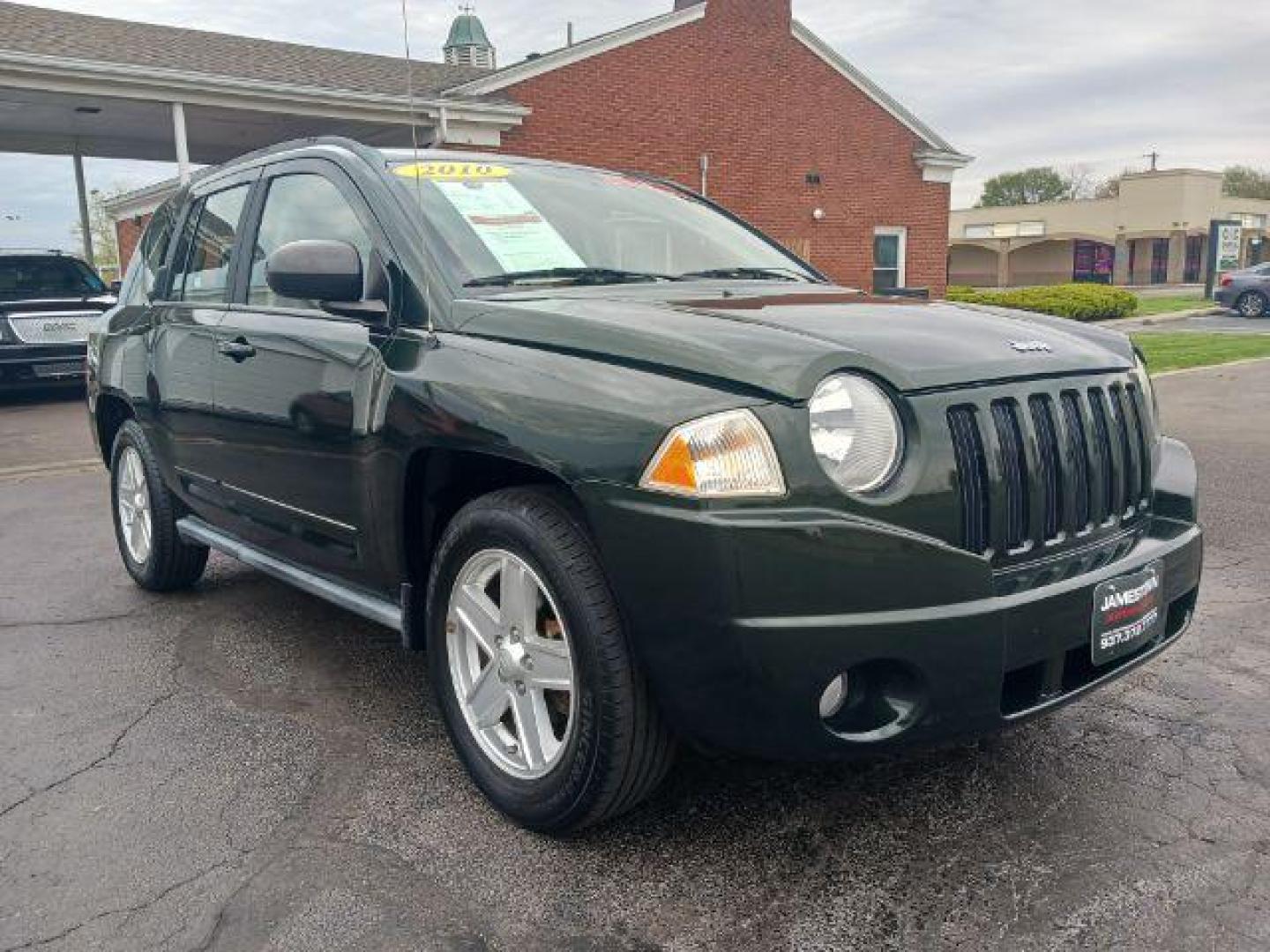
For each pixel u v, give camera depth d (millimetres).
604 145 16922
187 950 2182
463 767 2906
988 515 2387
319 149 3557
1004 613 2262
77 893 2393
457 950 2176
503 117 15562
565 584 2385
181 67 13641
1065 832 2602
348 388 3016
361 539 3088
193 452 3998
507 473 2750
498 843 2594
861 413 2266
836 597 2156
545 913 2299
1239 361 14156
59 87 12562
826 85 19500
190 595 4715
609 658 2344
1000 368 2469
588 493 2293
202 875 2459
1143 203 57094
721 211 4164
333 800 2822
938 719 2266
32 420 10734
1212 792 2795
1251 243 60375
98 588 4848
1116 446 2727
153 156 20219
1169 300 35125
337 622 4293
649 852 2535
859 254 20547
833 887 2385
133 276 4848
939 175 21469
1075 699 2512
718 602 2148
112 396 4727
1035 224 61375
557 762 2504
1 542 5754
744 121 18547
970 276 66000
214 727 3291
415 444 2730
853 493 2213
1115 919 2252
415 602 2998
